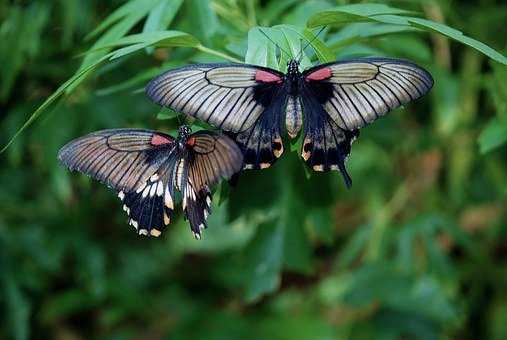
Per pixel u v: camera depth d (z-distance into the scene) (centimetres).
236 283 183
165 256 185
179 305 181
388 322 162
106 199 164
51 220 162
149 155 112
